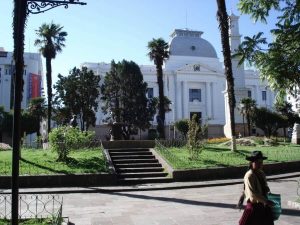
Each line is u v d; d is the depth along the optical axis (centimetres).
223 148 2564
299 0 930
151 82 7056
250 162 603
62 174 1648
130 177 1805
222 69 7531
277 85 1025
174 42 7419
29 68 7262
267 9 1001
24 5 679
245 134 4691
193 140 2088
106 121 5091
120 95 5100
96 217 1006
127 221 955
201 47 7481
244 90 4584
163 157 2048
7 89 6981
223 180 1784
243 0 1020
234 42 4547
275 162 2077
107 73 5212
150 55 4484
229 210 1073
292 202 1098
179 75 7119
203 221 937
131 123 5053
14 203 636
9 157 1992
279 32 959
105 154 2023
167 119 6994
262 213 574
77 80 4881
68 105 4834
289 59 965
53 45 3988
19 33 670
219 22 2409
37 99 5262
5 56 7050
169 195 1392
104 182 1683
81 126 4903
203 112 7238
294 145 3044
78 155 2064
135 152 2147
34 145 2861
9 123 5238
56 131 1927
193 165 1922
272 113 4581
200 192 1462
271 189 1474
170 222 938
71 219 984
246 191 589
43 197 1367
